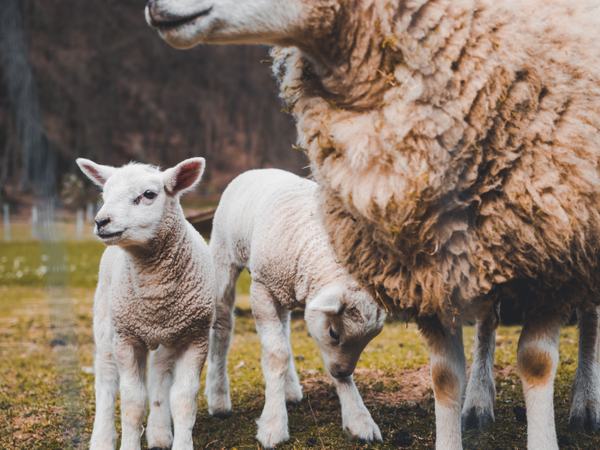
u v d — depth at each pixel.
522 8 3.22
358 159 3.05
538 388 3.46
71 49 56.59
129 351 4.36
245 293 11.64
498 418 4.83
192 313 4.36
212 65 60.19
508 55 3.08
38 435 5.06
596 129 3.16
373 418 5.01
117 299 4.35
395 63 3.02
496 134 3.12
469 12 3.06
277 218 4.85
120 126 56.88
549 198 3.14
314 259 4.62
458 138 3.06
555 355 3.49
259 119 59.62
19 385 6.54
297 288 4.73
